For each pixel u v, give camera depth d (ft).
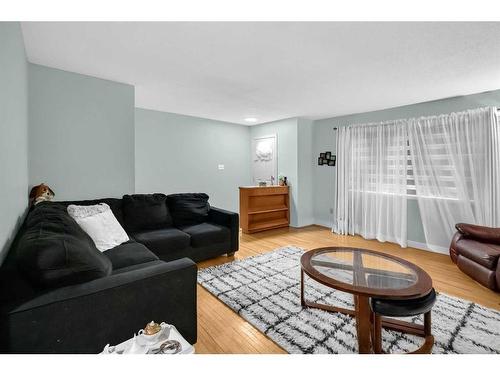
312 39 6.27
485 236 8.50
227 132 18.13
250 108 13.65
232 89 10.37
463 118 10.49
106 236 7.23
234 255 11.23
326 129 16.35
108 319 4.00
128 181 10.16
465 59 7.34
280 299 7.27
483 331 5.77
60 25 5.76
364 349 4.86
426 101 11.82
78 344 3.74
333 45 6.58
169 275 4.68
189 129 16.14
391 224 13.10
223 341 5.57
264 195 15.64
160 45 6.70
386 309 4.63
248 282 8.39
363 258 6.82
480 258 7.82
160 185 15.06
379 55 7.12
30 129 8.04
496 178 9.70
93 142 9.29
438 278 8.82
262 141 18.44
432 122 11.41
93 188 9.36
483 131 10.02
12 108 4.85
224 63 7.82
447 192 11.07
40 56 7.46
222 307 6.98
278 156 17.34
